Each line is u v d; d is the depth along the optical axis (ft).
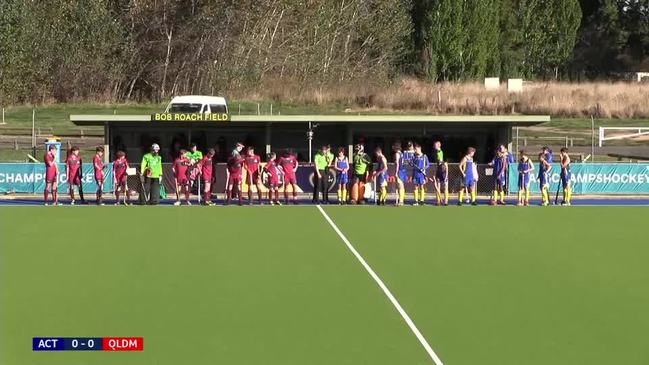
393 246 91.35
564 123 261.85
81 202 138.82
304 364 47.42
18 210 127.03
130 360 48.32
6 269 76.74
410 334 53.83
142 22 307.58
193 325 56.08
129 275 73.82
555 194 156.15
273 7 325.42
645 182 157.28
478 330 54.85
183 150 138.82
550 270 77.10
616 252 88.07
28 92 286.66
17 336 53.36
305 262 80.79
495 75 380.78
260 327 55.52
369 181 140.87
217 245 91.56
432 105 278.87
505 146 157.99
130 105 289.53
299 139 159.33
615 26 495.41
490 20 372.79
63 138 212.64
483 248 90.27
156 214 122.21
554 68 422.82
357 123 156.46
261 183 144.56
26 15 285.02
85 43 296.51
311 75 327.47
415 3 386.11
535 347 50.93
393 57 359.66
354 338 52.80
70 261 81.05
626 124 258.37
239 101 292.40
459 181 142.10
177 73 307.78
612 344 51.72
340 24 343.26
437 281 71.51
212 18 310.04
